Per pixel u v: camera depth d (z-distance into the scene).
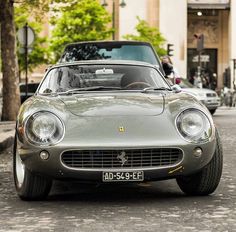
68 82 10.67
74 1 30.97
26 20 52.53
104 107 9.20
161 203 9.23
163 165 8.79
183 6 64.88
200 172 9.44
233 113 38.09
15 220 8.22
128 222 7.98
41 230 7.63
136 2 64.56
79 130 8.81
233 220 8.07
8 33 26.97
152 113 9.08
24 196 9.47
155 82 10.82
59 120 8.91
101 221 8.05
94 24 53.09
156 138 8.75
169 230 7.53
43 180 9.29
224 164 13.94
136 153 8.71
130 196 9.87
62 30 53.00
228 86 59.09
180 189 10.44
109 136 8.72
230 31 67.81
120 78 10.79
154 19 64.19
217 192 10.12
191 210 8.70
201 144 8.87
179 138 8.82
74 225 7.86
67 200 9.58
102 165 8.72
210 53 71.25
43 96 9.99
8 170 13.37
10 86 27.02
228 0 67.69
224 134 22.16
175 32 64.12
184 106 9.17
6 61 27.02
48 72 11.08
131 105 9.28
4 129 21.70
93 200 9.55
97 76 10.82
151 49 19.69
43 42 55.56
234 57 66.81
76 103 9.36
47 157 8.75
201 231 7.48
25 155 8.95
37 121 8.91
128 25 64.50
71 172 8.74
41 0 29.80
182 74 64.06
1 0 26.81
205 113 9.11
